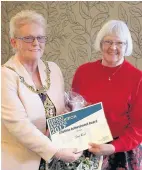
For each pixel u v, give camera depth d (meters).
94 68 1.50
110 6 2.37
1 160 1.20
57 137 1.19
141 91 1.39
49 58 2.59
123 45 1.38
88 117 1.25
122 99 1.40
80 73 1.53
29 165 1.21
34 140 1.14
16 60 1.21
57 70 1.35
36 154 1.22
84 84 1.49
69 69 2.55
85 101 1.39
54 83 1.30
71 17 2.49
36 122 1.19
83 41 2.48
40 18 1.19
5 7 2.65
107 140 1.27
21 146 1.21
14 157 1.20
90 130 1.25
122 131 1.44
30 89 1.19
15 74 1.16
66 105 1.34
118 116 1.42
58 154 1.16
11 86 1.14
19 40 1.16
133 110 1.42
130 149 1.40
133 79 1.40
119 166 1.49
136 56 2.34
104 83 1.44
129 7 2.32
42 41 1.19
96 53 2.45
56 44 2.56
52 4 2.53
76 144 1.21
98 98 1.43
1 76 1.14
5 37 2.67
